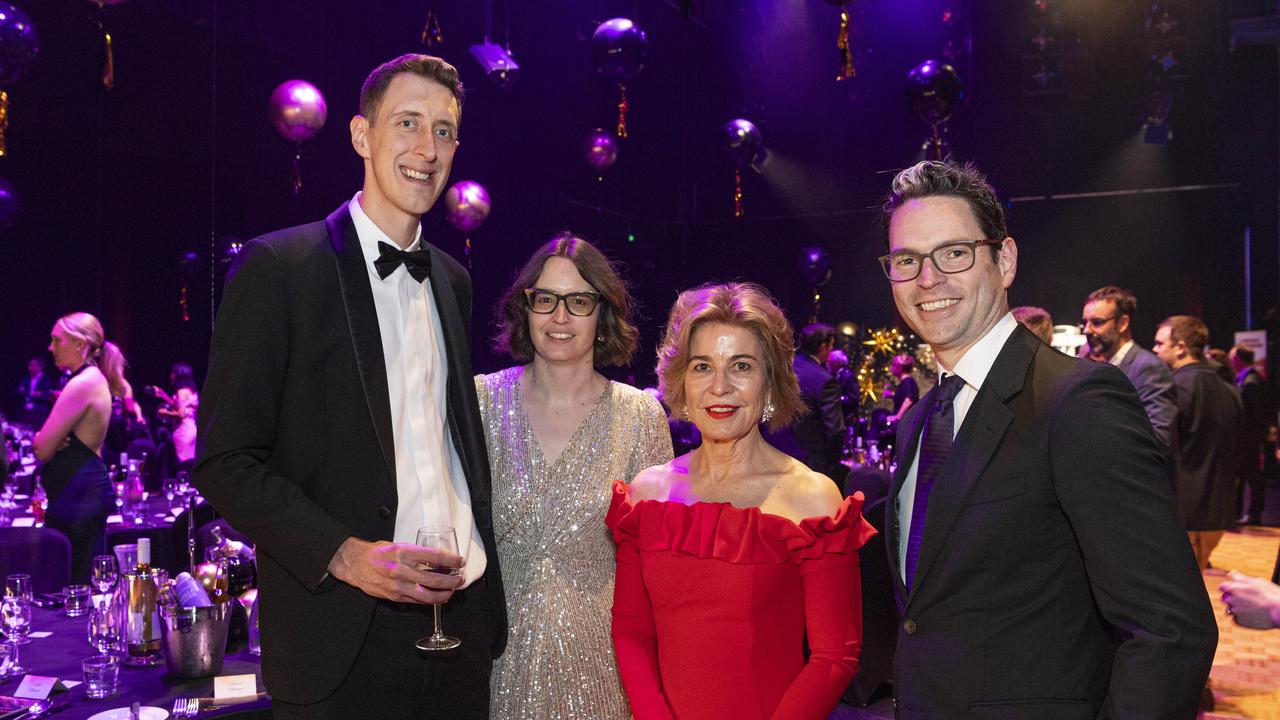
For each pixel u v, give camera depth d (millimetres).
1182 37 11625
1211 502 6016
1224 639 5820
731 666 1896
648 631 2064
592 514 2572
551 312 2598
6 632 2652
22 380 8984
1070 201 12320
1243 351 10164
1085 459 1517
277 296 1996
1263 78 11438
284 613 2002
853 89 13539
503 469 2617
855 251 13727
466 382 2303
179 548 4934
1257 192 11523
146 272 9461
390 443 2059
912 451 1867
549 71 11828
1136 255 12102
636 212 13938
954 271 1737
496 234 11383
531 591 2537
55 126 7977
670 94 14367
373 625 2043
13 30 4895
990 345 1755
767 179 14156
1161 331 6809
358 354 2059
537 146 11906
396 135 2111
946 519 1643
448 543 1918
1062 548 1586
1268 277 11484
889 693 4184
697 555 1935
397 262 2152
